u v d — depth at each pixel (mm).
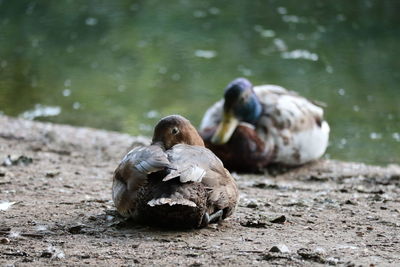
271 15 27781
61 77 22141
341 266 6914
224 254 7293
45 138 15633
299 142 14570
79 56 24078
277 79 21734
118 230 8195
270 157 14328
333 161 15414
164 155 7730
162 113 19375
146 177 7754
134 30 26453
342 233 8375
